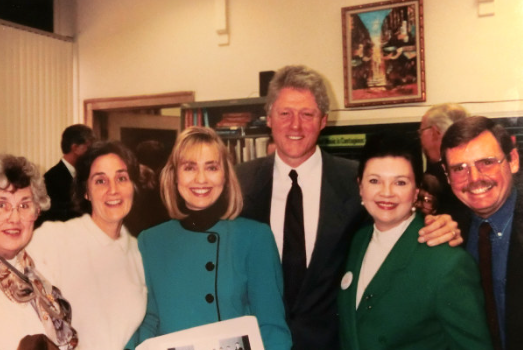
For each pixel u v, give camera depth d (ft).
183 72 8.16
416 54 7.56
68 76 8.21
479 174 6.00
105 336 6.14
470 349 4.73
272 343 5.90
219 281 6.01
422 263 4.96
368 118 7.64
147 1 8.19
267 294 6.01
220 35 8.07
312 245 6.21
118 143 6.50
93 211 6.32
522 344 5.67
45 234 6.19
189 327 5.99
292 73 6.31
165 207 6.24
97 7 8.25
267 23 8.04
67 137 6.54
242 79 8.00
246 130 7.32
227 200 6.21
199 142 6.18
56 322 6.13
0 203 6.04
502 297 5.78
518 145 6.91
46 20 8.21
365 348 5.14
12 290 6.04
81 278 6.20
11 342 5.99
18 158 6.13
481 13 7.36
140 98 7.89
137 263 6.23
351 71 7.79
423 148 6.91
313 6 7.90
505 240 5.87
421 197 5.72
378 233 5.43
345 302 5.50
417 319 4.92
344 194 6.20
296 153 6.25
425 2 7.59
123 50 8.25
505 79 7.25
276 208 6.29
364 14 7.75
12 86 7.73
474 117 6.18
